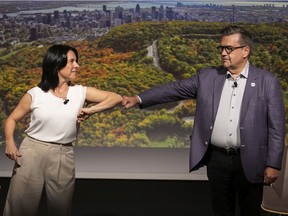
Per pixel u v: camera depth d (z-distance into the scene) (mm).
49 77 3053
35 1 6219
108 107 3188
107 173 5578
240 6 6164
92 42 6258
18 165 3074
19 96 6258
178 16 6215
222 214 3189
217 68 3105
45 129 3045
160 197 4812
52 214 3160
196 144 3074
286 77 6156
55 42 6270
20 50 6254
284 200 3295
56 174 3072
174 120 6215
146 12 6223
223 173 3064
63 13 6238
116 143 6234
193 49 6219
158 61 6250
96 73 6254
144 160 5910
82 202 4617
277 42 6160
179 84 3205
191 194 4922
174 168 5723
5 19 6223
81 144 6234
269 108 2938
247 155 2955
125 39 6250
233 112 2971
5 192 4926
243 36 2918
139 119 6223
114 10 6230
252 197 3082
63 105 3057
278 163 2930
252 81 2961
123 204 4566
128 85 6250
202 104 3055
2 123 6250
